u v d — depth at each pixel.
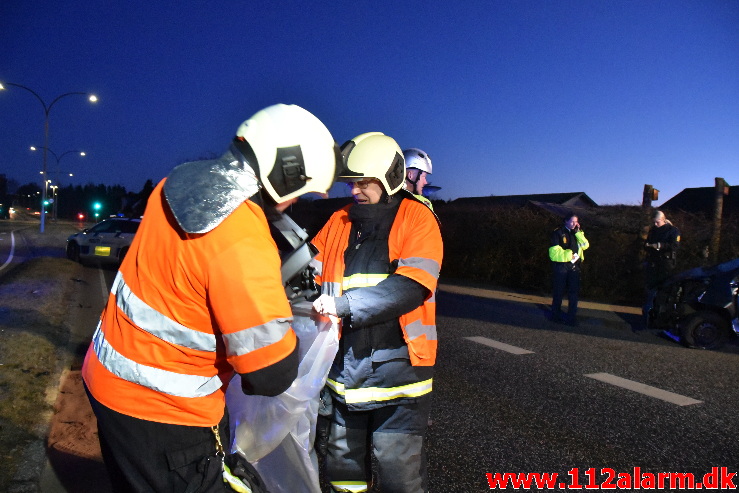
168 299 1.56
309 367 2.05
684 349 7.55
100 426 1.67
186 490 1.64
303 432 2.04
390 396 2.44
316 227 14.95
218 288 1.50
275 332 1.53
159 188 1.71
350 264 2.54
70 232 42.84
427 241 2.42
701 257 12.21
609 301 12.97
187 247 1.52
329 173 1.81
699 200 25.56
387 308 2.24
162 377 1.59
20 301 9.10
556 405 5.02
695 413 4.88
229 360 1.57
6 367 5.13
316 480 2.04
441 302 11.66
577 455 3.96
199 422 1.66
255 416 1.97
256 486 1.96
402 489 2.44
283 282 1.92
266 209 1.80
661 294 8.27
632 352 7.26
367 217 2.57
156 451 1.62
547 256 14.42
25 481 3.04
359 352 2.44
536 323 9.38
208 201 1.51
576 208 15.21
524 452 3.99
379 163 2.48
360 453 2.59
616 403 5.11
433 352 2.53
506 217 16.12
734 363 6.82
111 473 1.71
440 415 4.72
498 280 15.98
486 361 6.57
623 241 13.34
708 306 7.66
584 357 6.89
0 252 21.81
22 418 3.93
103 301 10.16
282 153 1.69
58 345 6.32
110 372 1.62
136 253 1.63
